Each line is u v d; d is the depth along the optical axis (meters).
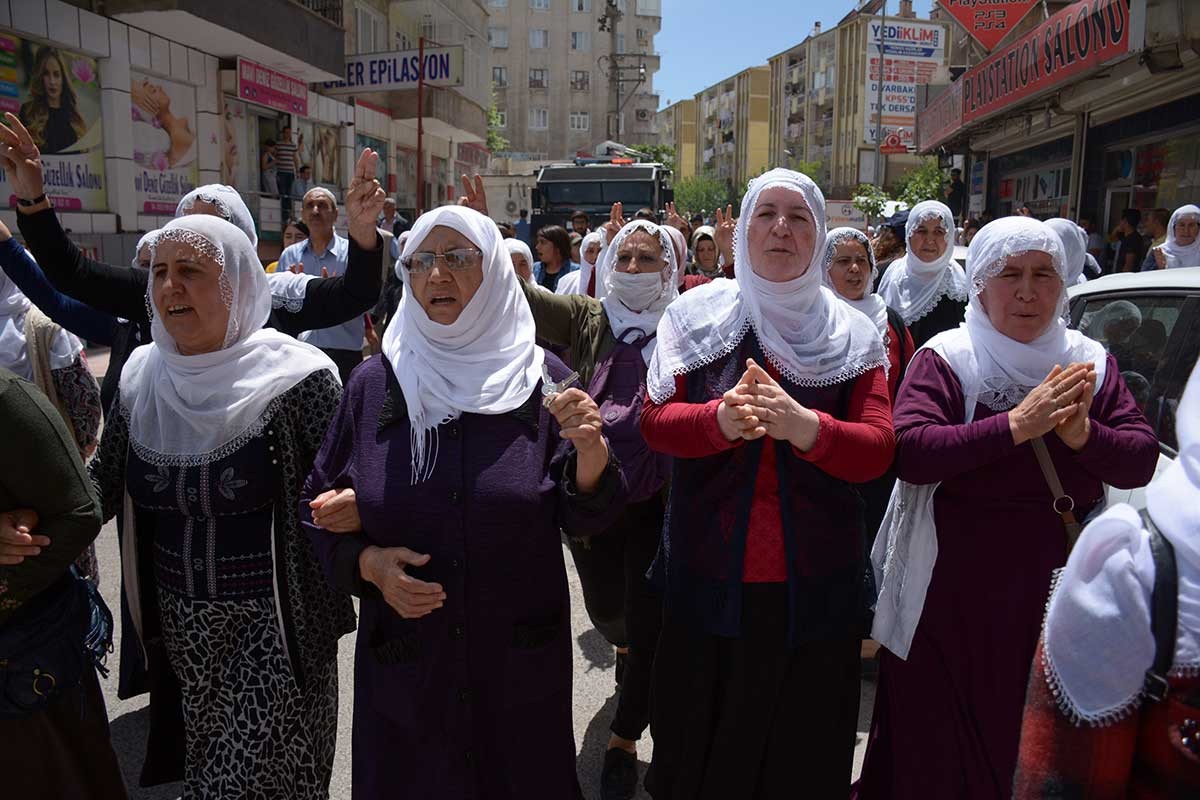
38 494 2.06
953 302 4.59
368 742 2.17
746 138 87.00
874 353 2.27
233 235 2.41
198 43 14.88
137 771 3.14
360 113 21.50
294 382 2.43
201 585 2.37
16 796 2.14
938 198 25.06
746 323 2.30
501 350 2.21
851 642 2.31
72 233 12.58
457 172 29.25
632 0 61.97
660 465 3.05
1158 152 13.14
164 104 14.59
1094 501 2.27
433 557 2.08
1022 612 2.22
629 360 3.29
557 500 2.19
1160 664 1.13
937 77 47.31
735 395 2.05
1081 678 1.21
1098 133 14.89
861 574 2.32
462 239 2.17
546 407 2.07
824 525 2.23
